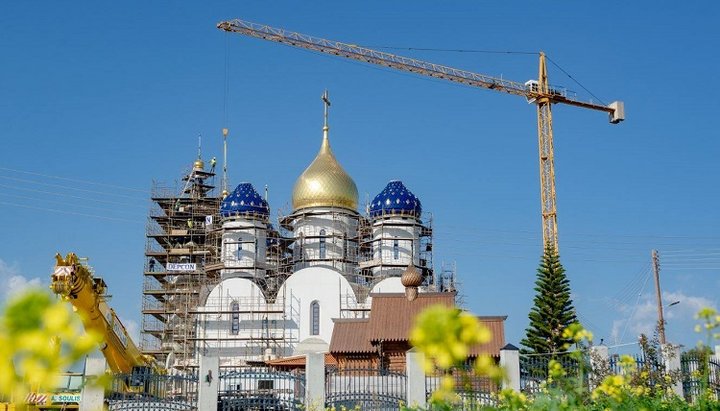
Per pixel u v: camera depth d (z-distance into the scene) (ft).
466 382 24.95
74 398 107.86
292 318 244.01
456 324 18.42
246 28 303.89
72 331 15.25
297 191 271.08
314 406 99.66
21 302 14.83
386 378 122.21
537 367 110.63
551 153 296.51
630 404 44.62
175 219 326.85
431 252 269.64
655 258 182.39
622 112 307.99
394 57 310.45
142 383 114.62
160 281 315.17
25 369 14.73
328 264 259.60
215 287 250.37
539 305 205.67
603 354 101.30
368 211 267.80
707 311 32.60
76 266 116.67
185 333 265.34
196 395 113.80
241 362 233.55
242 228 259.60
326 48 308.60
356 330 171.01
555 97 300.81
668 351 108.47
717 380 106.93
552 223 288.92
